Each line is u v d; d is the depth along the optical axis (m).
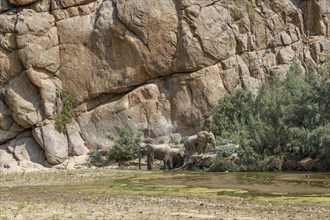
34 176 31.36
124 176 29.77
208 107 39.22
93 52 40.22
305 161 31.41
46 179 29.47
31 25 39.41
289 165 31.42
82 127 39.75
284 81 37.06
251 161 31.91
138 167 36.62
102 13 40.31
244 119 36.72
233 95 38.25
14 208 16.97
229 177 27.56
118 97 40.38
